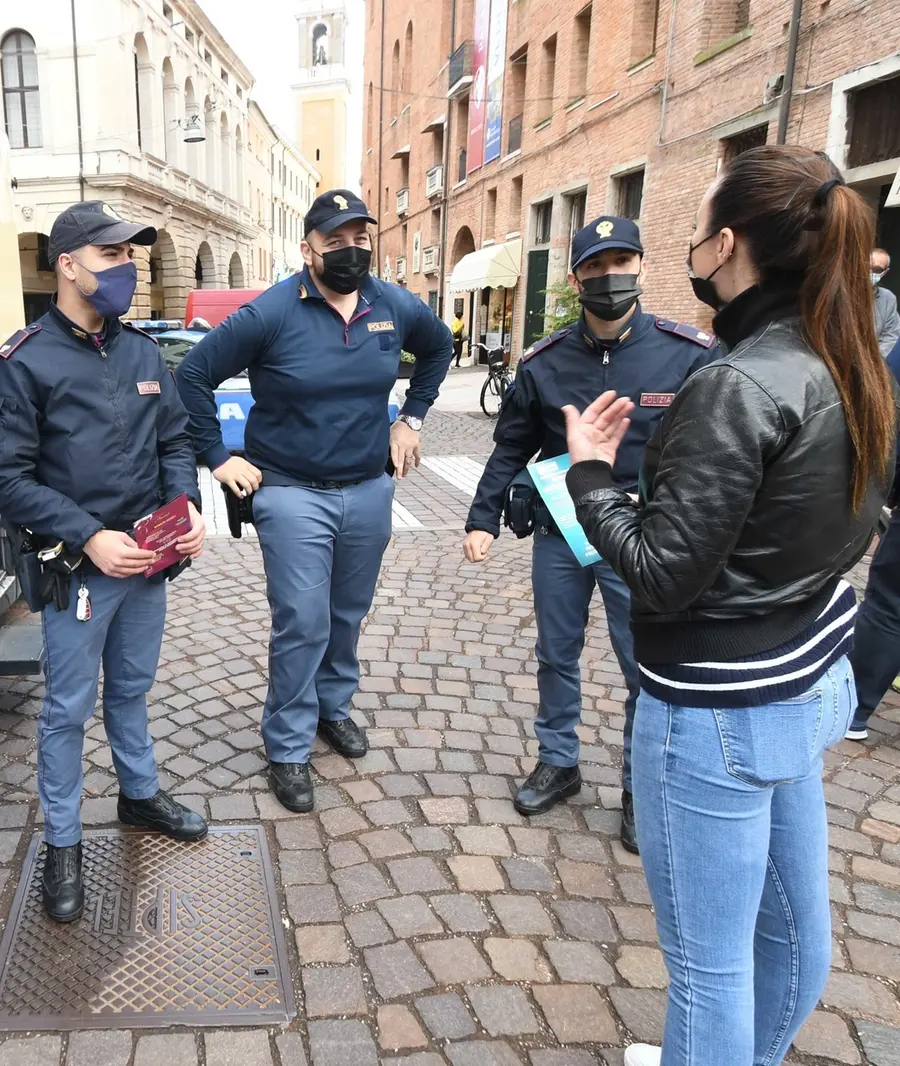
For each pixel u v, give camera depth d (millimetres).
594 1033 1971
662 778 1399
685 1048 1426
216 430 2783
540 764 2926
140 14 28969
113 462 2176
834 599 1407
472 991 2074
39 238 28953
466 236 25734
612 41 14727
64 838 2275
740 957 1413
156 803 2600
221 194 39156
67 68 27188
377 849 2613
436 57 26703
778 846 1516
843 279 1236
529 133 19156
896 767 3221
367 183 41875
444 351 3146
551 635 2766
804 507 1238
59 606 2125
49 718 2223
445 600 4949
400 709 3566
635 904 2426
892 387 1299
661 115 13102
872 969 2223
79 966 2090
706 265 1399
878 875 2596
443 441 11156
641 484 1480
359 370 2709
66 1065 1813
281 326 2631
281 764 2863
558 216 17688
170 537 2203
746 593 1291
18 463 2035
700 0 11766
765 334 1303
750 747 1315
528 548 6121
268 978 2078
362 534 2895
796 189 1246
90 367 2121
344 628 3074
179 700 3545
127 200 28938
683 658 1344
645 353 2543
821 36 9500
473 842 2670
